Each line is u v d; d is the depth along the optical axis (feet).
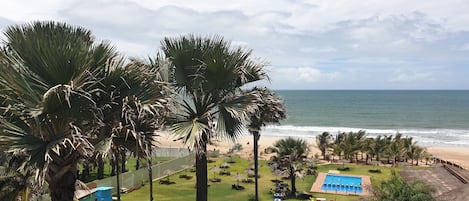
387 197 44.65
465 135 251.60
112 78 23.16
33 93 20.49
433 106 525.75
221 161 131.85
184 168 111.75
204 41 32.60
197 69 32.68
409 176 97.25
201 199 34.42
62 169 21.44
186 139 29.50
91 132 22.93
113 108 23.80
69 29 22.90
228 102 32.24
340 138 151.02
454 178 87.15
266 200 82.12
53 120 21.07
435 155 160.66
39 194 30.55
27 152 19.66
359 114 420.77
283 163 87.04
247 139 213.87
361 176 110.32
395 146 136.98
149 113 23.59
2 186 28.27
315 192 90.38
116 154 24.64
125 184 83.61
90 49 22.53
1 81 20.10
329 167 127.13
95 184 72.33
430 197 43.70
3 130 19.33
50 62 20.75
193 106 32.76
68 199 21.81
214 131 30.76
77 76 20.77
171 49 32.94
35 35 21.38
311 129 287.69
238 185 93.09
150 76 24.25
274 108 43.14
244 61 32.81
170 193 83.87
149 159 24.79
